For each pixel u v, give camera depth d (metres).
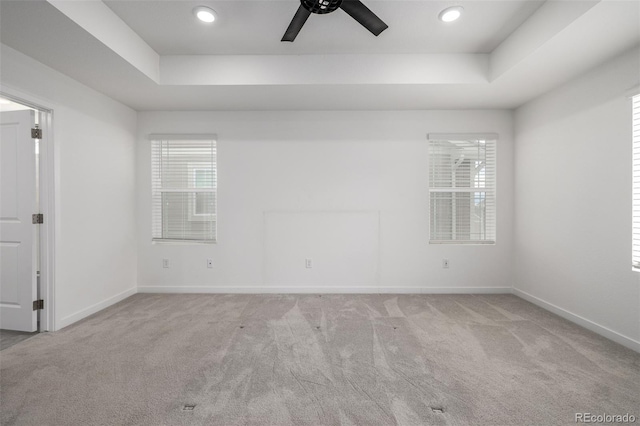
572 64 2.38
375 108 3.47
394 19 2.25
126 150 3.39
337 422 1.44
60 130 2.53
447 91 2.95
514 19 2.26
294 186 3.58
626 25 1.86
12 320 2.46
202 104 3.34
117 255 3.25
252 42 2.58
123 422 1.43
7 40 2.02
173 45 2.62
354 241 3.58
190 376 1.81
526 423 1.43
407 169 3.55
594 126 2.44
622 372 1.84
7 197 2.47
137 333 2.42
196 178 3.61
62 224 2.55
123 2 2.05
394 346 2.19
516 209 3.46
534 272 3.16
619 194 2.24
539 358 2.02
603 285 2.36
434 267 3.57
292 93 3.01
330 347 2.18
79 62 2.34
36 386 1.71
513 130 3.51
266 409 1.52
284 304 3.15
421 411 1.51
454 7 2.11
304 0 1.67
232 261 3.60
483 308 3.02
